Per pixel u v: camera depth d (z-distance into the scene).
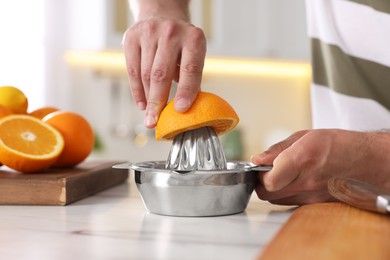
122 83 2.97
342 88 1.11
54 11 2.74
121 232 0.65
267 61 2.95
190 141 0.78
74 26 2.77
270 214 0.74
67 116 0.93
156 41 0.79
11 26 2.51
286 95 3.10
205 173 0.71
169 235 0.63
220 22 2.77
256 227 0.67
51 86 2.77
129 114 2.99
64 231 0.65
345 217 0.67
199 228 0.66
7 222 0.70
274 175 0.72
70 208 0.78
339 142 0.74
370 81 1.09
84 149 0.93
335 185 0.71
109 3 2.73
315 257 0.53
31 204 0.80
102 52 2.85
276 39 2.79
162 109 0.76
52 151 0.88
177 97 0.73
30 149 0.86
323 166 0.73
